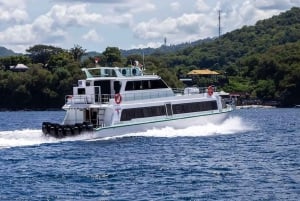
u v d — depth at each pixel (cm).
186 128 8594
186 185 4762
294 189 4597
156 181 4944
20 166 5844
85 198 4334
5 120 15850
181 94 8862
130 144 7450
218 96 9150
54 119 16188
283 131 10331
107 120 7888
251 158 6341
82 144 7469
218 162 6019
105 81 8194
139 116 8081
